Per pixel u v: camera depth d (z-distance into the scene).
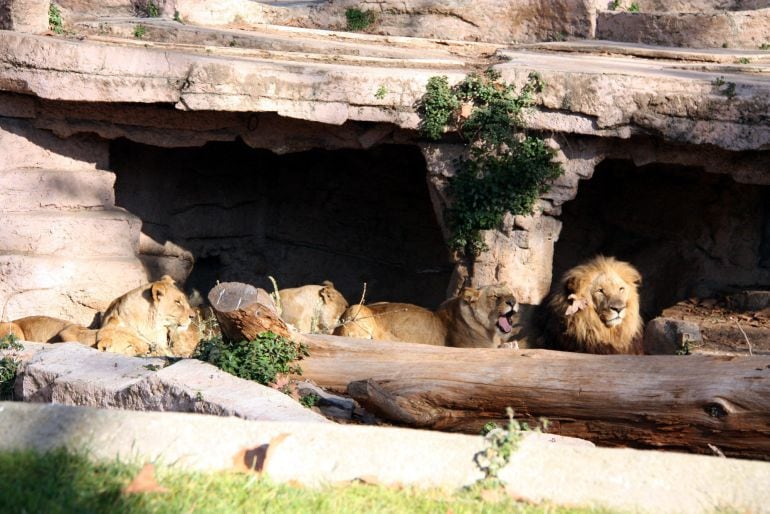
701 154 16.70
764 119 15.84
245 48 19.41
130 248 18.38
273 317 11.20
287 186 24.98
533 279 16.98
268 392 9.88
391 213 25.30
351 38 21.98
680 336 16.16
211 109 16.73
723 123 15.99
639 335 15.55
